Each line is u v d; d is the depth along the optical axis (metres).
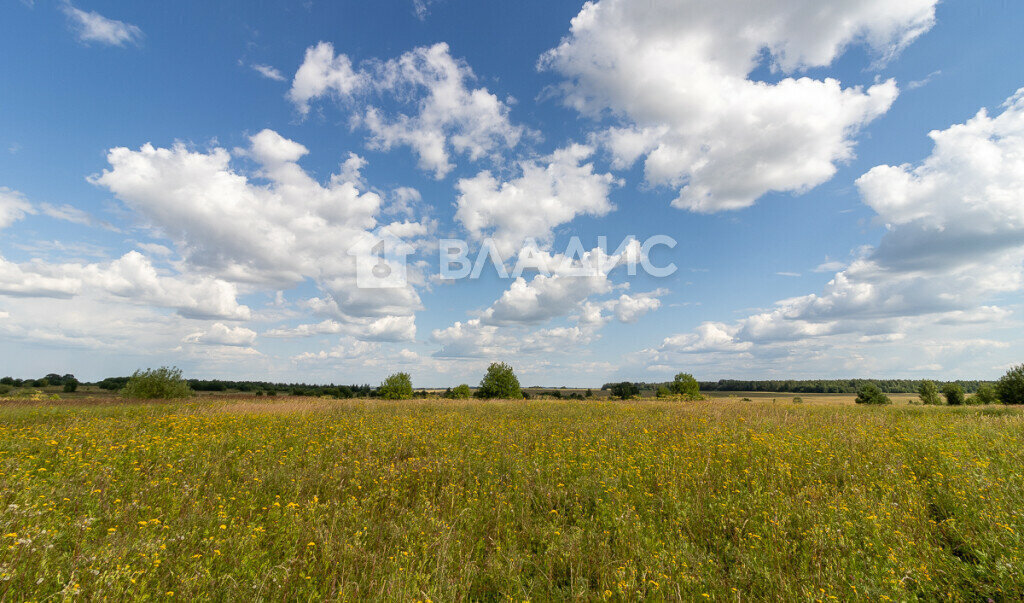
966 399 50.75
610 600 4.01
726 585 4.20
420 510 5.95
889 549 4.36
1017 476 5.80
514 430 12.09
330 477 7.30
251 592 3.83
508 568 4.51
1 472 6.32
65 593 3.22
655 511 5.99
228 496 6.43
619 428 12.14
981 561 4.12
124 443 8.87
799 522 5.23
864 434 9.49
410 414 16.81
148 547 4.17
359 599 3.76
